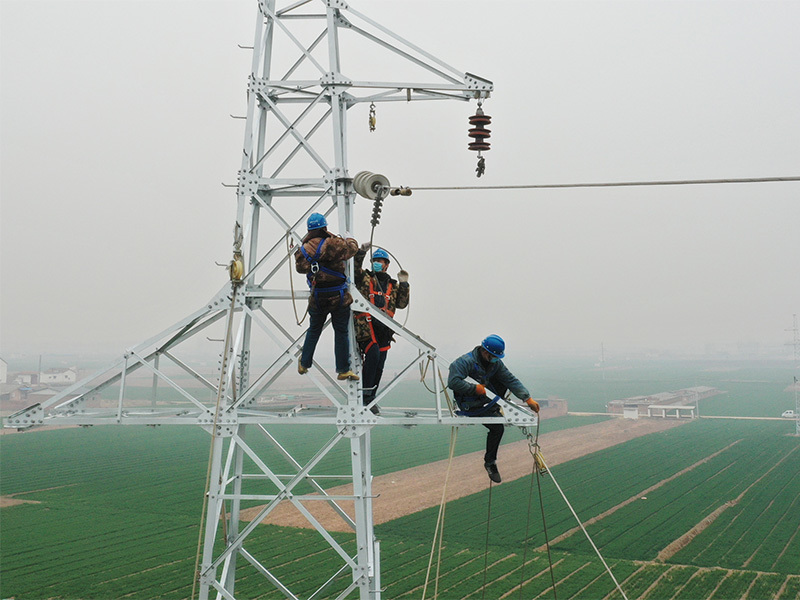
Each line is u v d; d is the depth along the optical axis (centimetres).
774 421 13438
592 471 8131
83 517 5978
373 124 1136
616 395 19800
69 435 11619
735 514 6122
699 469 8288
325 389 980
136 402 15862
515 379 1003
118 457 9400
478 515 5916
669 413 14962
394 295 1072
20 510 6256
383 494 6788
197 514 6103
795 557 4841
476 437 10856
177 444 10625
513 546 4984
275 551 4666
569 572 4397
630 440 10769
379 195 1015
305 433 11219
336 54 1059
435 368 980
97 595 3944
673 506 6412
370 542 1130
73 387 998
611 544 5122
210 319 1030
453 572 4344
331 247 912
